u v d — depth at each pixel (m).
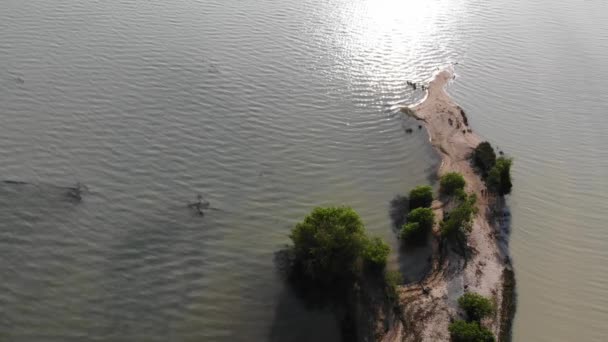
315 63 84.00
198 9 93.25
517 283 55.03
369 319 48.59
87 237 52.28
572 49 97.38
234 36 87.12
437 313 50.03
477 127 76.12
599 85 88.12
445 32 98.06
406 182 64.81
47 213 53.66
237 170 62.44
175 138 65.12
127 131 64.88
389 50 90.44
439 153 69.44
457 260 55.34
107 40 80.25
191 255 52.34
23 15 83.06
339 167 65.50
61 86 69.88
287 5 99.19
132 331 45.81
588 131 77.75
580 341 50.78
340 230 49.44
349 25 95.50
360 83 81.38
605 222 63.28
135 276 49.81
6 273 48.22
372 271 52.06
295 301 49.22
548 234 60.84
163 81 73.88
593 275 56.94
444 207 60.84
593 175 70.00
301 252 51.19
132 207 55.94
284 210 58.66
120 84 71.94
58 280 48.44
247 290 49.91
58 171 58.31
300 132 69.94
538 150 73.06
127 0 92.19
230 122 69.25
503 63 91.19
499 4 111.12
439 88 82.94
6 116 64.00
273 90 76.50
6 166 57.78
